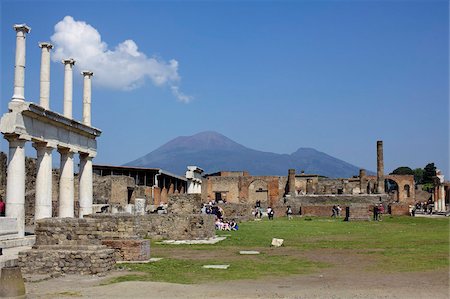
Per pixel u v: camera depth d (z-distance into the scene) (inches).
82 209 1733.5
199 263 902.4
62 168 1576.0
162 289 631.8
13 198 1245.1
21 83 1263.5
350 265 879.1
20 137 1250.6
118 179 2363.4
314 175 4736.7
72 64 1621.6
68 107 1601.9
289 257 996.6
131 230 931.3
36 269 781.3
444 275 761.6
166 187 3368.6
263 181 4525.1
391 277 745.0
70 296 605.0
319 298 585.9
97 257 780.0
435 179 4136.3
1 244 1080.2
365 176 4409.5
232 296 594.6
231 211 2733.8
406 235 1578.5
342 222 2481.5
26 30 1273.4
